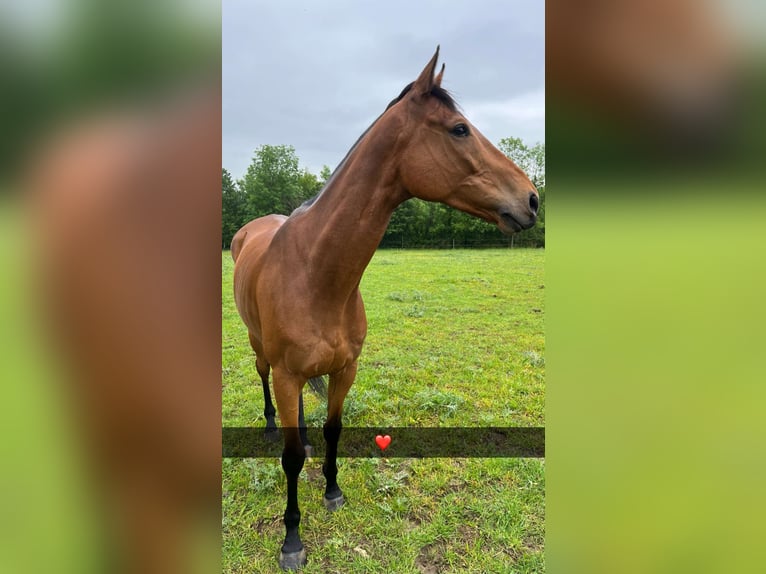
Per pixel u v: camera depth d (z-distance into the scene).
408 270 10.80
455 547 2.02
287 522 1.98
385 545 2.04
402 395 3.61
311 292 1.81
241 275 2.44
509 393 3.64
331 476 2.26
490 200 1.63
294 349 1.84
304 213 1.94
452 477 2.51
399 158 1.70
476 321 5.94
